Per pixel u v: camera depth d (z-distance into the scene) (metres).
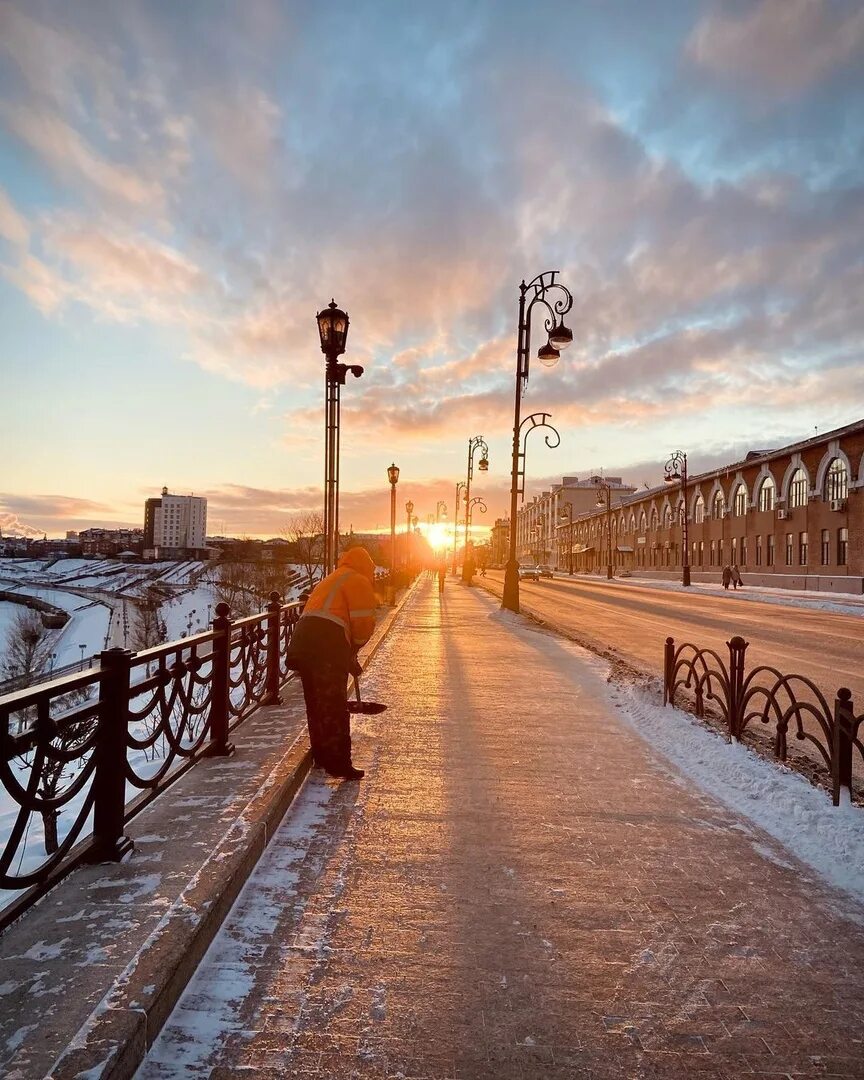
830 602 28.70
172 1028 2.38
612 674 9.74
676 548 64.75
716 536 56.28
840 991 2.69
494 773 5.36
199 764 4.93
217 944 2.91
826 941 3.05
